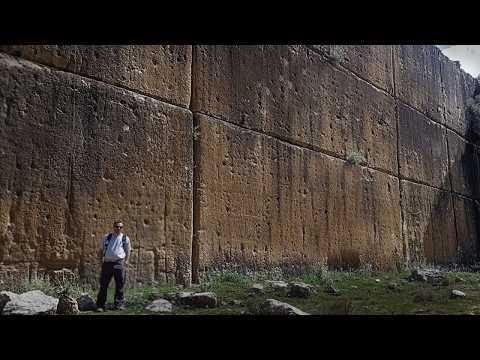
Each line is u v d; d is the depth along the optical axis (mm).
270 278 10273
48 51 7785
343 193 12969
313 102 12500
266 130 11031
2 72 7230
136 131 8602
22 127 7289
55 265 7379
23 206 7148
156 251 8578
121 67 8594
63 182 7594
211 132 9789
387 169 15047
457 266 17750
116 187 8211
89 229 7785
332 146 12891
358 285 10430
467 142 20688
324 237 12094
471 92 21766
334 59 13398
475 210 20359
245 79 10711
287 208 11203
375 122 14844
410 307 7465
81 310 6535
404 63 16953
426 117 17875
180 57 9516
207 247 9352
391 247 14539
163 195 8820
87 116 8016
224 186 9867
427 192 17078
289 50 12000
